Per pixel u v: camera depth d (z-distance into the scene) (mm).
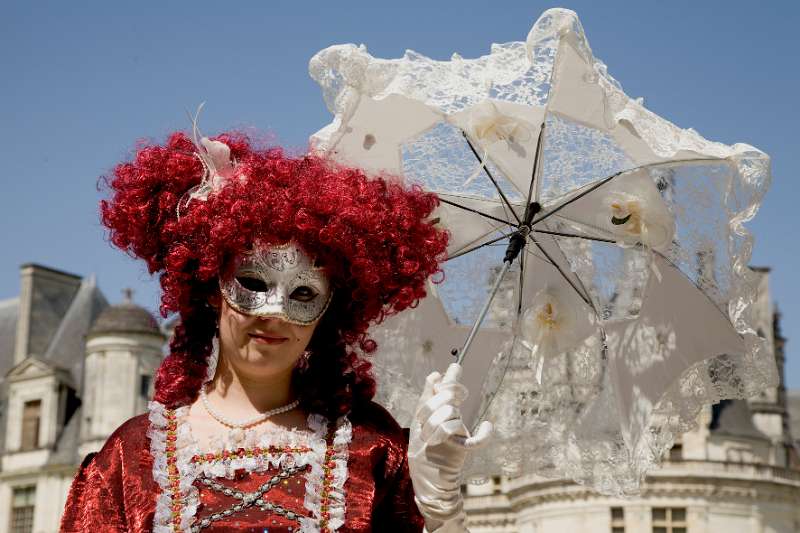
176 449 3342
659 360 4273
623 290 4344
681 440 26875
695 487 26281
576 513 26312
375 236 3479
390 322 4352
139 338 33562
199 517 3227
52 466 33250
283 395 3482
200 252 3404
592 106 3889
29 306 36562
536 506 26984
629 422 4301
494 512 29125
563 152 4277
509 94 3838
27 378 34531
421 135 4289
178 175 3484
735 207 3967
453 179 4348
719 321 4164
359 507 3330
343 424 3467
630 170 4230
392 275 3566
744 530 26406
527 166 4270
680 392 4242
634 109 3799
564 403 4383
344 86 3676
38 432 34000
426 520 3254
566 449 4359
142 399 33312
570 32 3672
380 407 3672
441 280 4184
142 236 3541
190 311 3578
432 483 3211
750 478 26547
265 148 3635
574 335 4359
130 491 3297
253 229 3346
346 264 3490
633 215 4242
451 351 4223
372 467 3430
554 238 4398
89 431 33094
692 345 4215
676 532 26156
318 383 3568
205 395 3482
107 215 3562
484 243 4449
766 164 3885
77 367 35250
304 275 3379
